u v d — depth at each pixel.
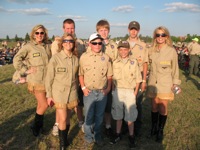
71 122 5.58
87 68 4.29
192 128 5.38
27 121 5.54
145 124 5.64
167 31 4.52
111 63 4.55
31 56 4.46
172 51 4.50
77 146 4.50
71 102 4.18
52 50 4.54
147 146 4.57
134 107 4.48
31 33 4.52
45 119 5.71
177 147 4.50
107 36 4.76
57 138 4.75
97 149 4.43
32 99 7.32
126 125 5.17
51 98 4.08
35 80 4.46
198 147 4.49
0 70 13.76
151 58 4.69
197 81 11.60
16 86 8.93
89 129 4.52
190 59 13.54
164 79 4.53
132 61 4.47
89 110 4.39
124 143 4.68
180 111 6.59
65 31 4.83
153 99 4.80
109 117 4.93
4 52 20.48
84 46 5.07
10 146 4.40
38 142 4.55
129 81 4.47
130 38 4.93
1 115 5.84
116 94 4.54
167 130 5.23
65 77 4.05
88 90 4.35
